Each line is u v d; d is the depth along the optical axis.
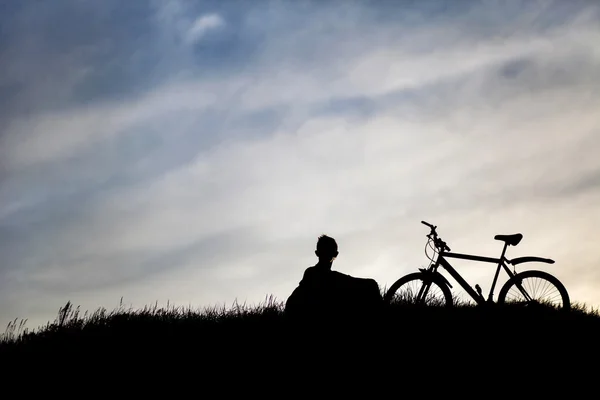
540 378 7.36
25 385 7.38
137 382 7.38
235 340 8.30
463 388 7.09
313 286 7.77
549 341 8.35
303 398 6.91
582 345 8.28
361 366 7.52
